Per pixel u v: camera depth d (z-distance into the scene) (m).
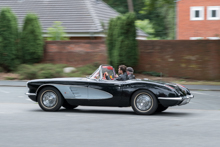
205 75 22.69
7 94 14.80
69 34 27.80
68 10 29.62
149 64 23.52
